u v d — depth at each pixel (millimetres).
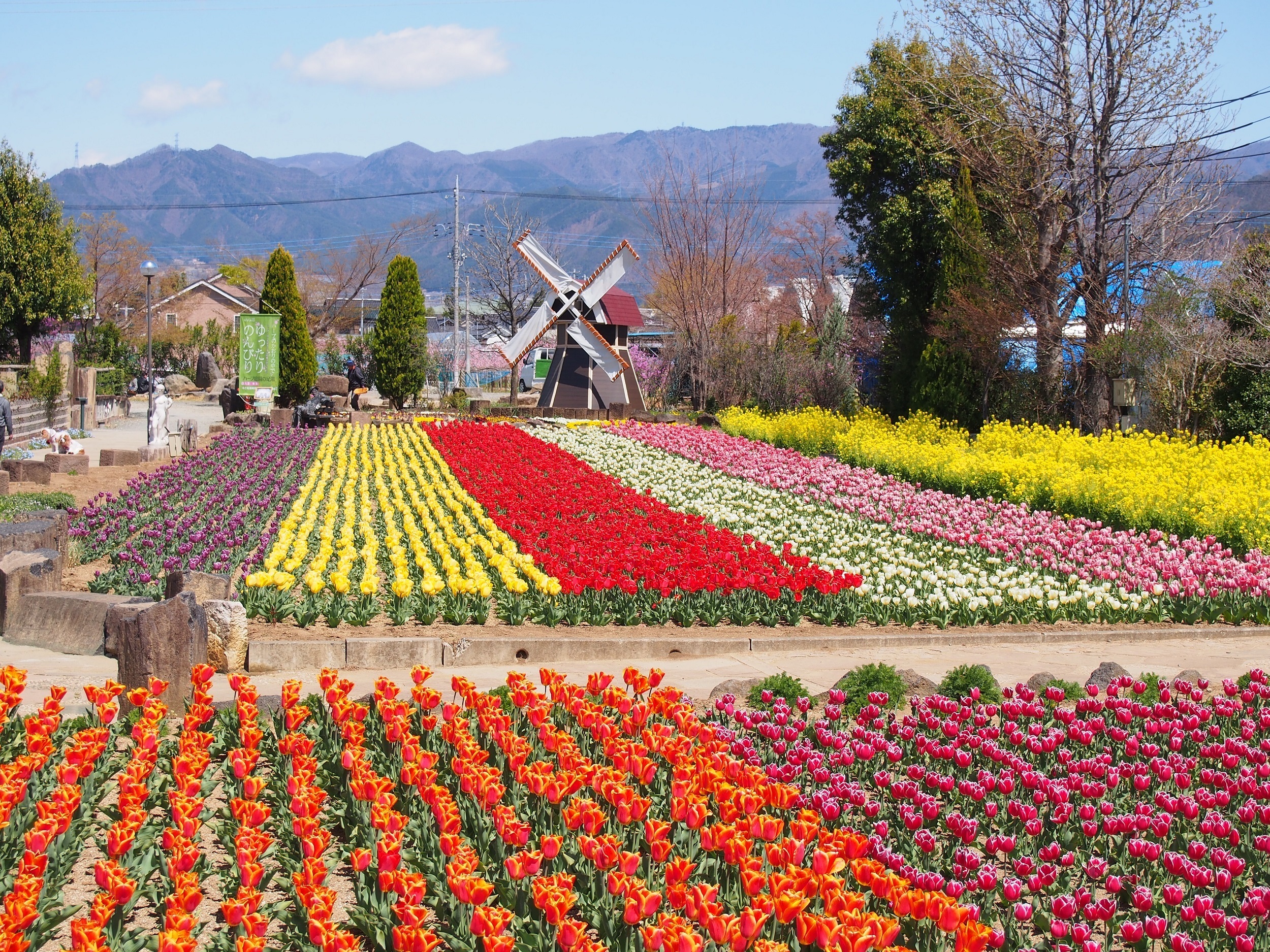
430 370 55438
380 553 14414
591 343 38219
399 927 4340
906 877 5121
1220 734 8000
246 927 4207
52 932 5027
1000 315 29766
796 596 12289
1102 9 28016
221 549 14156
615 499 18828
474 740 6863
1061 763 7098
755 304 52625
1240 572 13750
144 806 6402
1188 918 4969
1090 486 18797
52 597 10883
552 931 4852
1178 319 25984
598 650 11156
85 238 78250
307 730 7414
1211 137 28328
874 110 38875
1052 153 29547
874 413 32000
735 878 5371
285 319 38750
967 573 15023
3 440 23016
